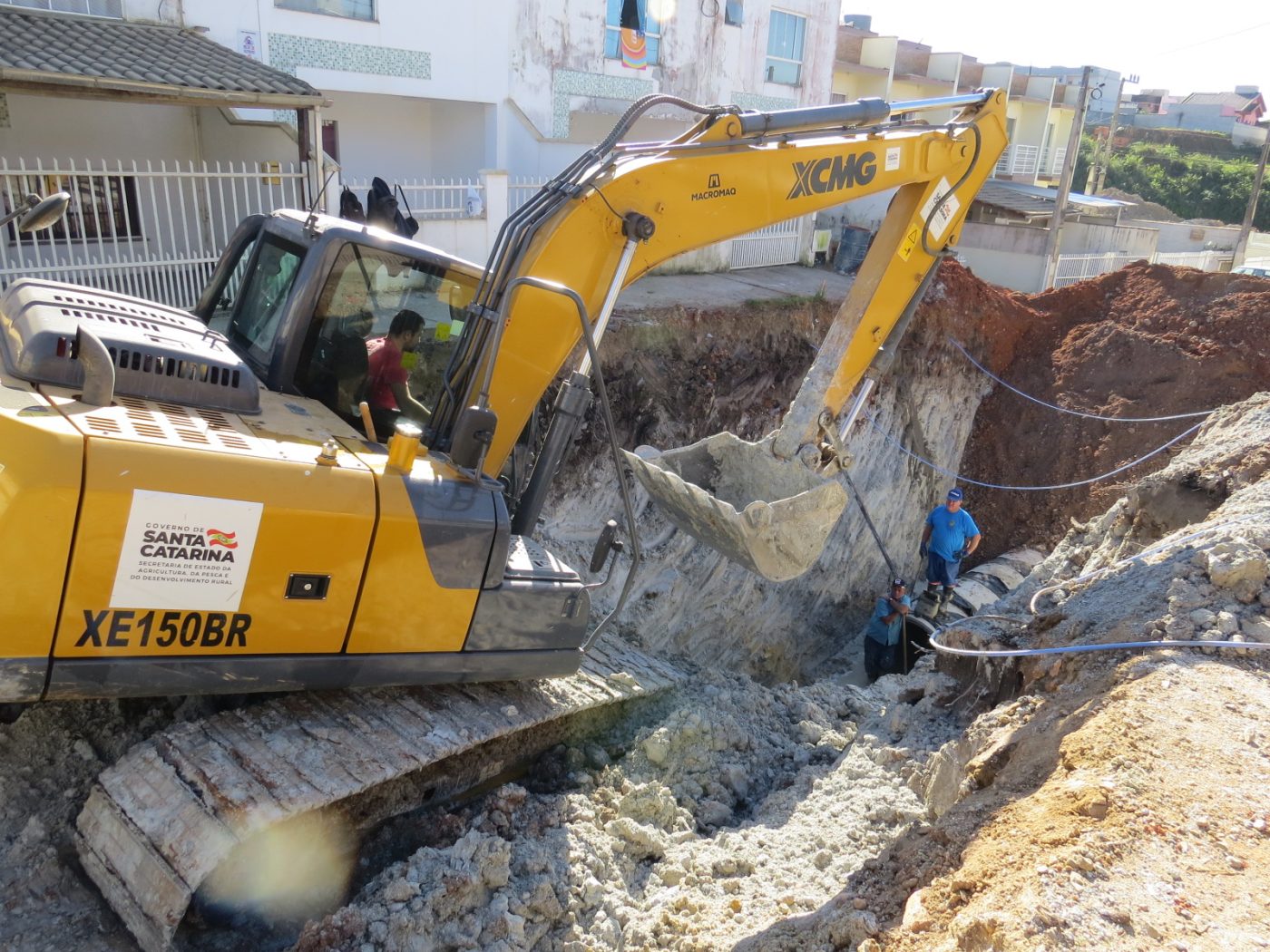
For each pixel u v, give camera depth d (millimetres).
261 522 3652
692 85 18359
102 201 10562
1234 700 3988
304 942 3678
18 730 4246
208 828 3602
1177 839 3141
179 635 3660
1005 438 13875
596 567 4648
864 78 28094
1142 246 24438
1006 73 32594
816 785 5461
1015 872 3092
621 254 4688
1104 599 5379
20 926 3631
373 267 4801
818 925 3561
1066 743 3891
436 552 4113
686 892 4305
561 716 5090
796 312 12344
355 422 4871
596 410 9352
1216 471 6859
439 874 3996
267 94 9453
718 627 9773
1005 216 23391
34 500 3230
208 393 4035
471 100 14609
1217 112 59719
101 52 9180
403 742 4270
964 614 10977
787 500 4941
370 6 13008
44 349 3674
